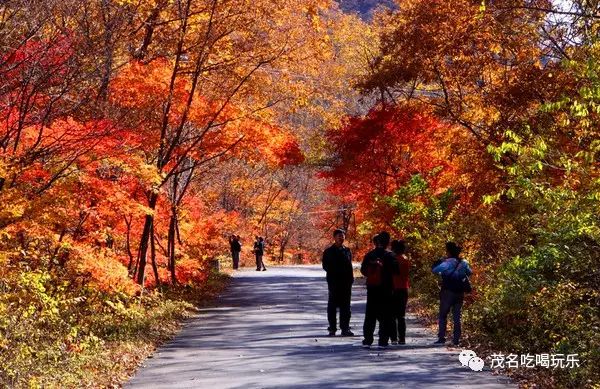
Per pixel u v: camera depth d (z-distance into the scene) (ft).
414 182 122.21
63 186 65.46
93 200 75.10
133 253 106.42
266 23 108.78
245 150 107.34
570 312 59.26
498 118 106.52
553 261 57.77
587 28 87.92
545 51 103.96
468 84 118.01
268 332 83.41
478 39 108.37
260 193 306.76
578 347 53.72
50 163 65.36
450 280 70.03
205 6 102.58
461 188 121.90
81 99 73.20
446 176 129.70
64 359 55.01
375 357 62.80
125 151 71.41
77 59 63.82
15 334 49.16
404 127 131.34
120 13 76.84
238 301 126.82
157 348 72.08
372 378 52.47
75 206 70.85
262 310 110.42
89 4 73.10
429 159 136.36
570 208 56.54
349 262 78.89
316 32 112.27
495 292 73.46
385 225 145.48
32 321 52.11
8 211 58.80
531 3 98.17
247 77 107.55
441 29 110.01
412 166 137.69
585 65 61.11
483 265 90.27
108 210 75.46
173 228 124.26
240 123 102.83
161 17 102.94
